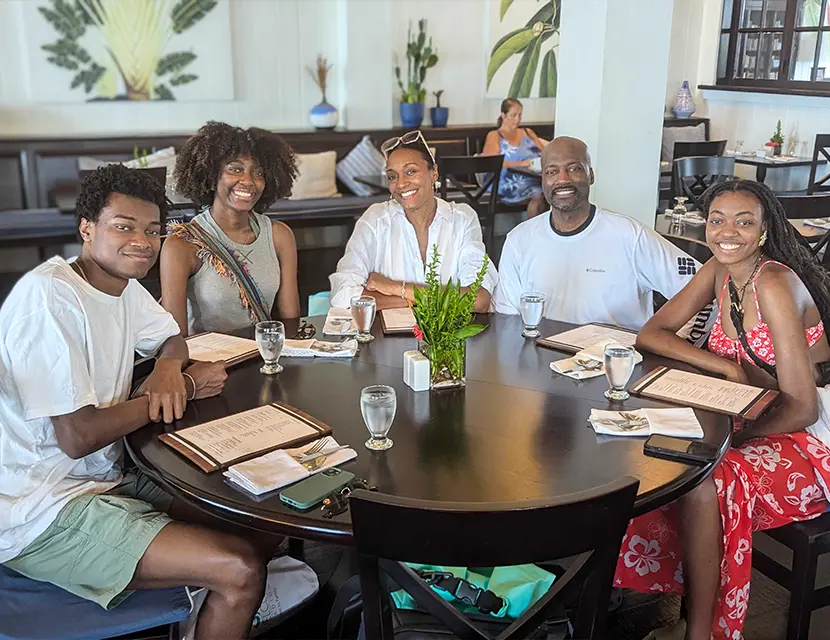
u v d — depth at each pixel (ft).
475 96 21.85
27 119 18.17
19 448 5.26
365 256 8.77
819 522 6.00
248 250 7.98
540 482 4.60
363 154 19.56
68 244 12.72
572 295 8.54
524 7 21.59
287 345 6.92
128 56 18.56
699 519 5.71
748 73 22.80
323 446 5.01
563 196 8.07
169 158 17.87
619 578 6.47
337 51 20.33
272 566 6.73
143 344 6.25
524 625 4.01
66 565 5.17
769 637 6.77
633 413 5.49
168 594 5.21
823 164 20.42
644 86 11.23
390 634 4.19
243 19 19.35
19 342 5.09
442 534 3.71
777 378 6.29
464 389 6.07
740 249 6.37
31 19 17.63
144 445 5.16
